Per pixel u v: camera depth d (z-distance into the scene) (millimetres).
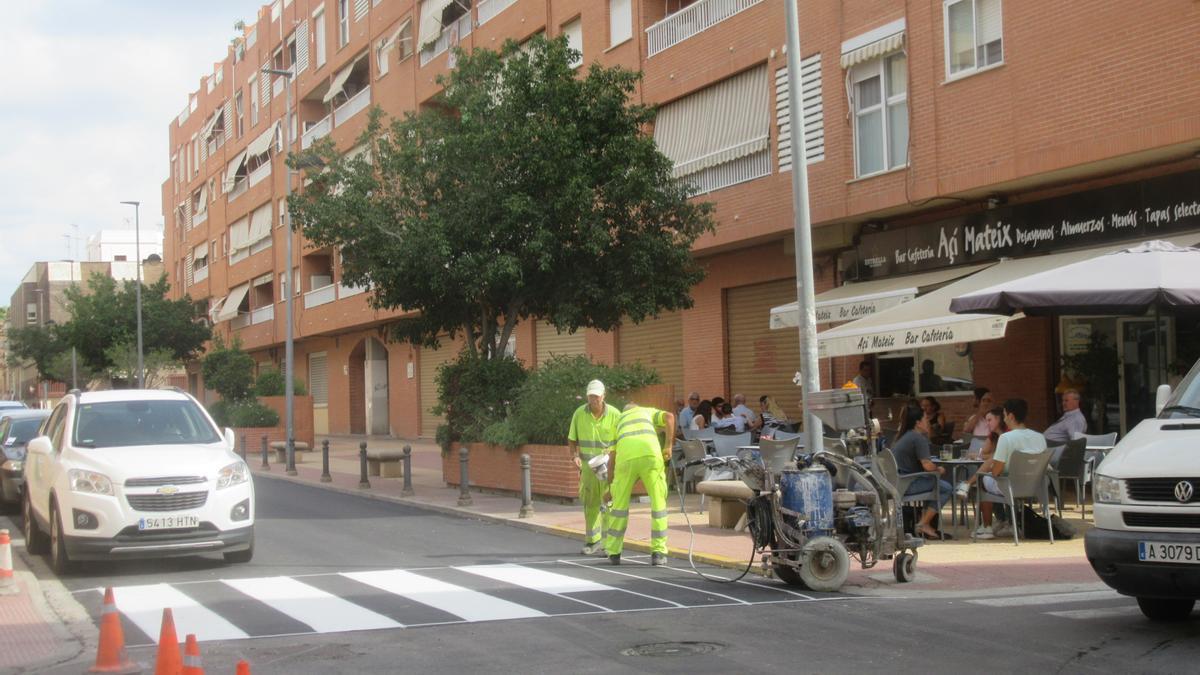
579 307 19500
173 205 73562
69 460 11398
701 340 25109
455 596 9688
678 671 6793
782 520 9883
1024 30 16391
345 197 20062
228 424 35719
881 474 10031
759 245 23141
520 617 8680
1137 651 7043
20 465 17594
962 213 18359
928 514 12664
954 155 17625
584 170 19047
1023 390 17922
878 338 15312
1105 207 15969
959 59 17688
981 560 10961
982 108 17125
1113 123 15078
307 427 36156
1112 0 15094
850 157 19812
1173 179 15047
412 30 37125
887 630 7859
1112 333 16859
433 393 40406
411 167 19953
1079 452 12914
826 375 21984
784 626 8094
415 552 12789
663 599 9375
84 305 56781
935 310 15062
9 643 8281
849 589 9680
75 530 10844
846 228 20656
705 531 13773
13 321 120125
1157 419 8180
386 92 39625
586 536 12375
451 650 7586
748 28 22219
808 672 6691
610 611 8859
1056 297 11586
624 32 26219
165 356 54344
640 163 19359
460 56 20703
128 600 9820
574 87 19188
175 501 11023
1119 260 11766
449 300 20703
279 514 17312
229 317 58812
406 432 42656
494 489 19562
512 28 30844
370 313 41281
